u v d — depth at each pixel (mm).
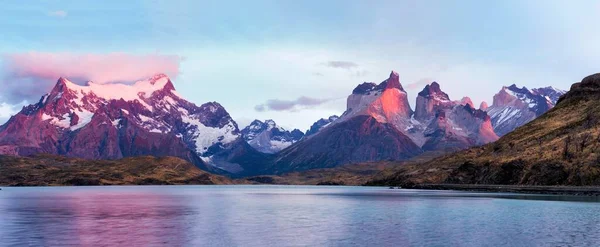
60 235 98250
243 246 85812
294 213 146750
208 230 105500
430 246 84250
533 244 84562
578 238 90000
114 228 109125
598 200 183750
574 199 190125
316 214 142625
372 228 107250
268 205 185875
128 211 155375
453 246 84000
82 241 90750
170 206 180000
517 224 110000
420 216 131375
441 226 109000
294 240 91500
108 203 199000
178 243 88750
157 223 119312
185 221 123688
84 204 191500
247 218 131375
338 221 122062
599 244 83938
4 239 92938
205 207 175125
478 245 84562
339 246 85188
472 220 119500
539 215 128250
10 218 131750
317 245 86312
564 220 116562
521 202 175375
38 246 85812
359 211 151000
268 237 95188
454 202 183000
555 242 86125
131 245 86938
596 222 112062
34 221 124312
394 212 145000
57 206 179250
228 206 180875
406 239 91438
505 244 85062
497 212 138125
